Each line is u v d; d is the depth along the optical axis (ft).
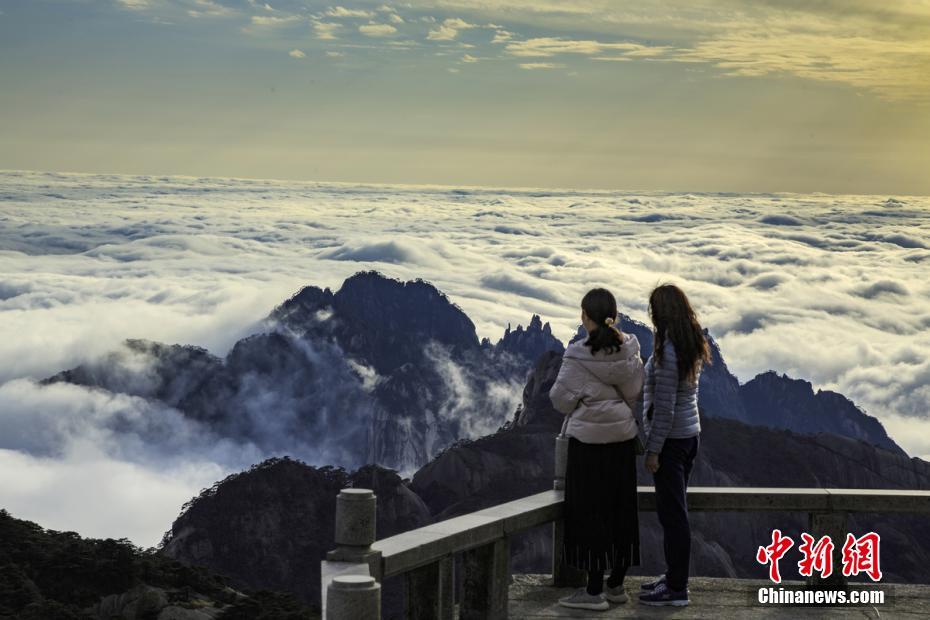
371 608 17.12
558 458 30.12
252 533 273.13
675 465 27.48
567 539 27.66
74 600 150.61
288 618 149.38
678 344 26.61
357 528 21.88
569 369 26.96
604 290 27.02
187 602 152.56
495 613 26.37
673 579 28.19
